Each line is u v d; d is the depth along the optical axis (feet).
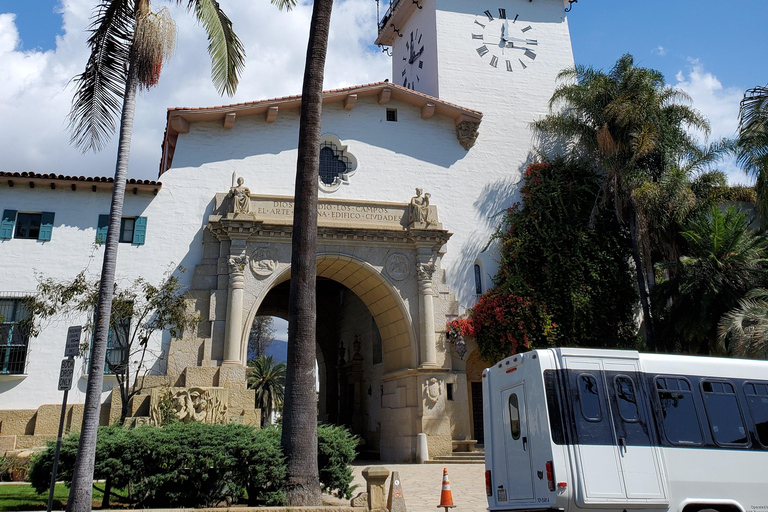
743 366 34.01
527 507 30.19
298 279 38.24
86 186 70.49
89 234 69.77
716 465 30.94
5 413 62.34
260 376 200.95
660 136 76.13
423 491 47.83
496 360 75.77
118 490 37.63
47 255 68.03
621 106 75.05
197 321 64.03
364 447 92.58
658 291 72.43
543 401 29.91
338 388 108.88
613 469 29.01
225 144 76.89
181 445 33.78
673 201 73.20
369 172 81.66
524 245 79.71
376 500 33.68
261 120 79.10
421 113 86.48
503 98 93.09
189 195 73.97
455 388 74.84
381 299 80.12
